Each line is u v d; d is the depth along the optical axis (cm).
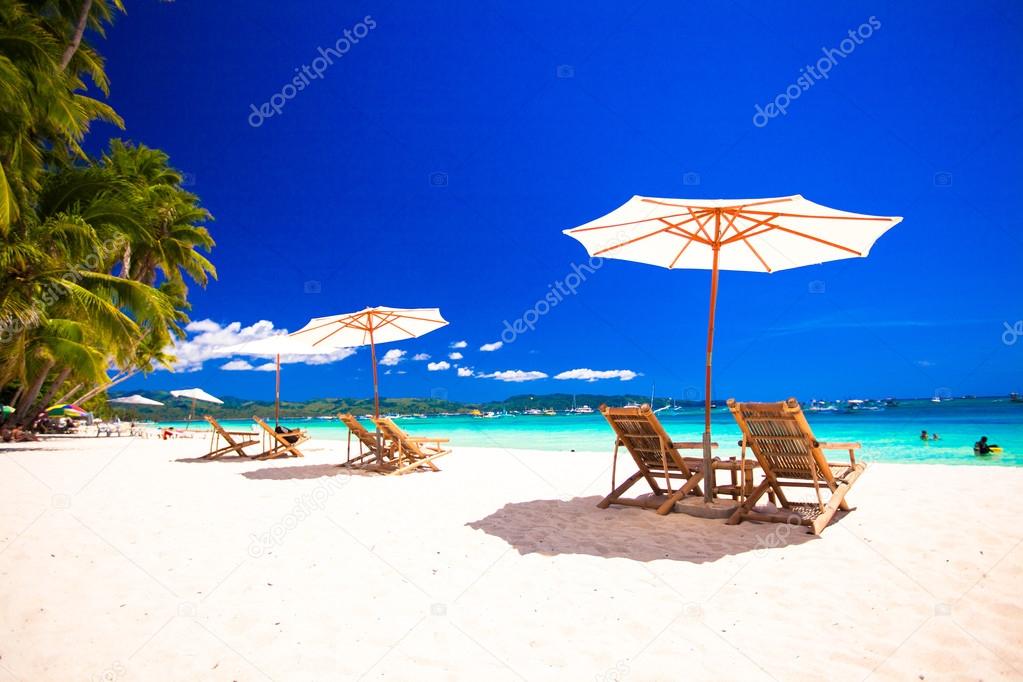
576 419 6100
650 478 581
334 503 617
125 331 1413
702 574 359
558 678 237
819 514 454
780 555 391
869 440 2105
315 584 353
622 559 392
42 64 1168
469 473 889
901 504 527
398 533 475
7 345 1325
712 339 539
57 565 391
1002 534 416
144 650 265
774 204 466
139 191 1666
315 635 281
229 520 532
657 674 238
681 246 607
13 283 1238
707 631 278
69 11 1605
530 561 393
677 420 4856
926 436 2097
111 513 567
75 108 1283
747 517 481
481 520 522
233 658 257
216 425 1219
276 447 1244
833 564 369
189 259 2314
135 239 1608
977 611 294
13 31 1130
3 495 686
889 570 354
